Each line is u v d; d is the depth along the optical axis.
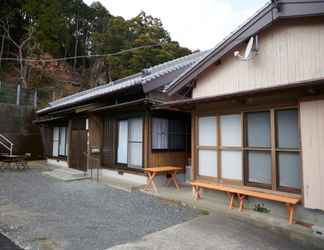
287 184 4.46
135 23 24.12
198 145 6.04
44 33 22.27
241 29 5.36
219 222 4.35
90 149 9.00
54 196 5.94
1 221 4.14
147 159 7.38
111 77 22.36
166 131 8.05
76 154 9.84
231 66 5.88
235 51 5.73
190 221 4.39
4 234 3.61
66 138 11.16
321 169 3.89
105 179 8.17
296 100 4.32
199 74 6.27
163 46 21.94
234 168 5.29
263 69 5.30
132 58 21.25
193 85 6.68
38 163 12.55
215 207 5.08
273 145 4.61
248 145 5.06
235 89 5.77
